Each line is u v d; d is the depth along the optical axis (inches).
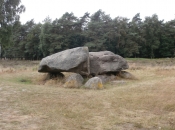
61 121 211.5
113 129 193.9
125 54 1758.1
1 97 303.0
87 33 1696.6
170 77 482.9
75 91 365.7
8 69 675.4
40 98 305.1
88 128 195.2
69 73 550.0
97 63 496.4
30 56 2114.9
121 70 554.3
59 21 1784.0
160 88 349.7
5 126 192.1
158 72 615.2
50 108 256.7
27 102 281.6
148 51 1883.6
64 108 258.5
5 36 1249.4
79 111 247.3
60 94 335.9
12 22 1268.5
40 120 212.5
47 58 481.7
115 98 314.2
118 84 450.9
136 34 1782.7
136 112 248.5
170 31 1863.9
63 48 1737.2
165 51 1893.5
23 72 615.2
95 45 1595.7
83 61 446.0
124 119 221.8
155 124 208.2
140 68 764.0
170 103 269.3
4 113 231.9
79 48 466.0
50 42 1708.9
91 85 399.9
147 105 275.4
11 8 1254.9
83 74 461.4
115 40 1776.6
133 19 2143.2
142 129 196.2
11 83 425.1
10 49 2159.2
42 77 514.3
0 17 1185.4
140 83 424.5
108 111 251.1
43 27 1763.0
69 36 1752.0
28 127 192.1
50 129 188.9
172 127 199.6
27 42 2033.7
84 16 1865.2
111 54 543.2
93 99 308.0
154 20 1878.7
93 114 238.1
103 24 1755.7
